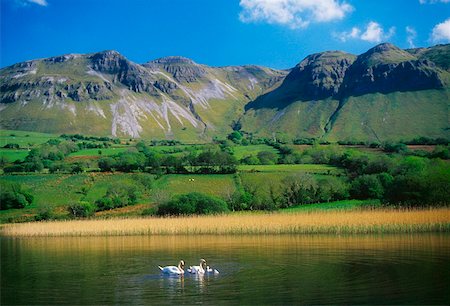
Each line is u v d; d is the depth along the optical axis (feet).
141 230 304.30
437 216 264.93
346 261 158.10
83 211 434.30
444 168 378.94
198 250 206.80
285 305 103.40
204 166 601.62
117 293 121.29
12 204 491.31
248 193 445.78
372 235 243.81
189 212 377.30
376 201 398.83
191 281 135.23
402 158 586.86
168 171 600.80
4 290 127.44
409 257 161.27
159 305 107.04
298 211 348.79
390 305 99.66
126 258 187.62
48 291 125.29
